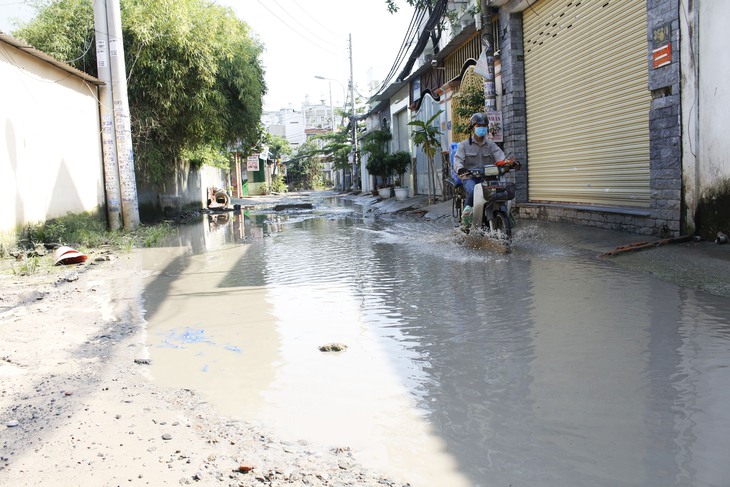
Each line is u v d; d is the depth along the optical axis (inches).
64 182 450.6
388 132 1119.6
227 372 142.3
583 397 115.4
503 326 168.1
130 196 518.0
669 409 107.8
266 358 151.5
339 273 273.1
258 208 995.3
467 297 207.5
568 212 387.9
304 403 120.8
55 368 148.9
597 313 174.9
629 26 320.5
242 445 103.3
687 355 134.6
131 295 241.1
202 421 114.1
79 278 285.7
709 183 258.5
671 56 274.4
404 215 641.6
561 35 400.8
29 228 395.2
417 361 143.2
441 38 750.5
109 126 512.7
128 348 165.6
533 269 252.4
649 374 124.8
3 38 357.7
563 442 98.2
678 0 268.4
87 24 560.7
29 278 283.7
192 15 584.7
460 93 608.1
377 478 90.4
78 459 99.3
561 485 85.8
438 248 339.9
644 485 84.4
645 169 314.5
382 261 303.6
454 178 413.4
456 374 132.7
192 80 591.8
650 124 292.7
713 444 94.6
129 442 105.4
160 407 121.8
